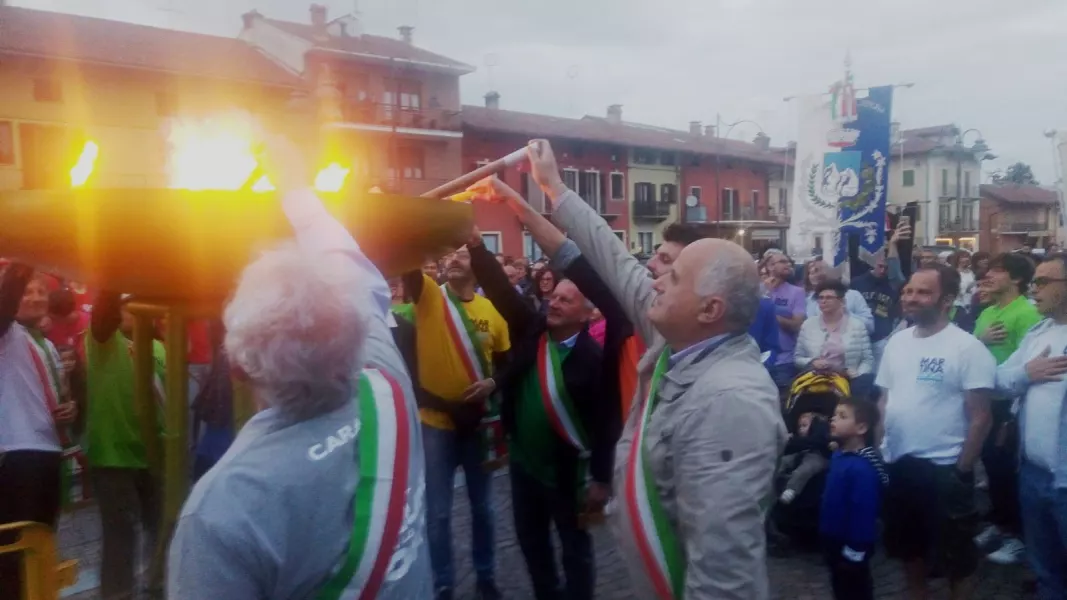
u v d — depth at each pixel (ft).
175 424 5.38
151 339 6.15
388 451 4.18
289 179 4.75
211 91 68.18
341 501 3.97
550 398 9.89
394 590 4.07
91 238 4.48
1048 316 10.67
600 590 13.24
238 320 3.98
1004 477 14.38
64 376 11.97
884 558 14.66
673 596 5.49
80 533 15.24
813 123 21.57
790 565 14.60
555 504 10.27
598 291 9.10
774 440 5.21
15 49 58.95
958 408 10.90
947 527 11.07
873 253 20.99
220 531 3.67
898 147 163.53
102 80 63.00
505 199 8.63
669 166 129.18
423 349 11.53
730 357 5.57
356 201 4.78
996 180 240.53
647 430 5.68
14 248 4.84
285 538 3.79
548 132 108.99
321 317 3.93
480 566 12.36
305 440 3.97
